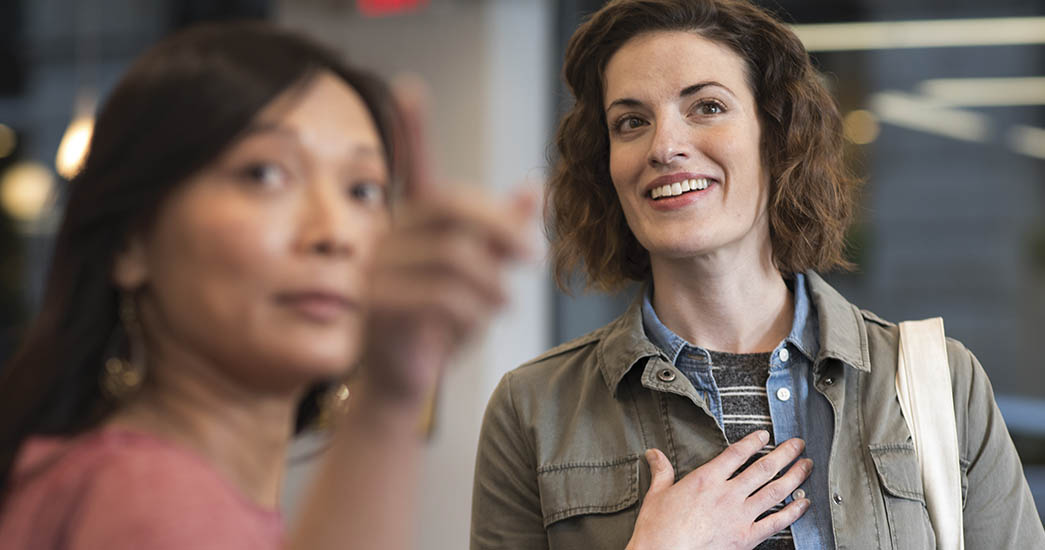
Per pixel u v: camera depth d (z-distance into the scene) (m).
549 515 1.41
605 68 1.48
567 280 1.67
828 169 1.47
